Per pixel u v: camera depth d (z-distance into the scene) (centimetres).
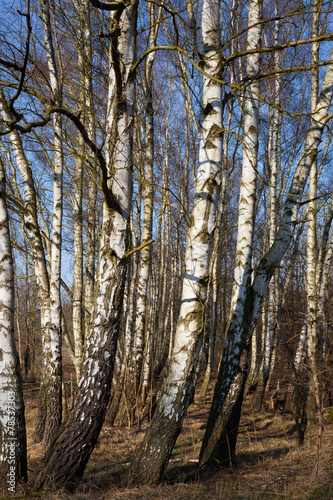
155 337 1798
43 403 787
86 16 711
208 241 499
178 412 475
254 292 620
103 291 492
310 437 737
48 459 468
